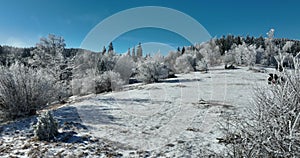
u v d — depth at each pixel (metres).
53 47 22.56
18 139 5.38
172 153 4.54
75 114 8.29
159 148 4.83
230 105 9.00
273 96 2.32
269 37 35.78
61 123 6.89
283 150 1.98
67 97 15.39
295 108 2.17
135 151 4.68
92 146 4.92
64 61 21.11
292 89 2.23
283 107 2.15
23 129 6.27
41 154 4.37
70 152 4.52
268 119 2.20
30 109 8.48
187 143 5.07
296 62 2.32
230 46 56.78
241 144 2.34
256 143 2.15
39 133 5.28
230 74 23.25
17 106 8.20
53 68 20.47
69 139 5.35
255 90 2.69
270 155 2.10
